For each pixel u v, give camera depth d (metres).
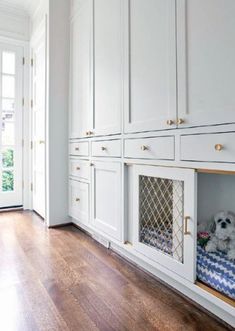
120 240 1.80
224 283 1.16
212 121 1.15
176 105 1.33
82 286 1.49
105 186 1.99
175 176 1.35
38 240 2.24
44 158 2.76
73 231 2.50
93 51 2.13
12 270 1.68
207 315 1.23
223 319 1.19
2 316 1.22
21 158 3.32
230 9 1.07
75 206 2.53
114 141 1.85
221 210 1.56
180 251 1.36
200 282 1.27
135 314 1.24
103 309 1.28
